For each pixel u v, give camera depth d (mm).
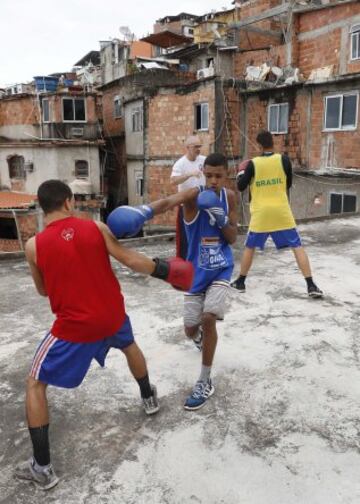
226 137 18516
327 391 3166
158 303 4914
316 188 16859
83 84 27297
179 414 2957
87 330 2330
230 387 3240
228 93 18250
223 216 2936
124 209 2332
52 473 2391
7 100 25078
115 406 3057
